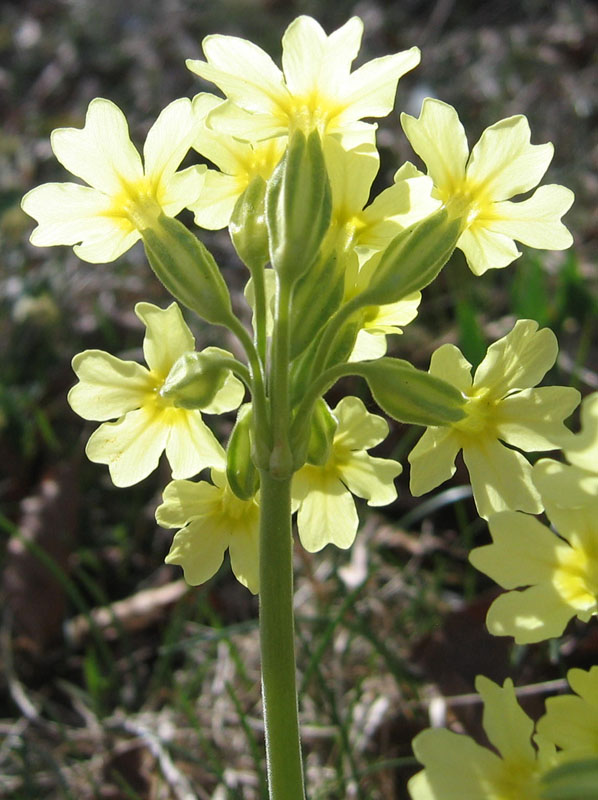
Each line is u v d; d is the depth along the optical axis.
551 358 0.09
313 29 0.08
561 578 0.08
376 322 0.09
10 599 0.20
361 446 0.10
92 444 0.09
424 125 0.09
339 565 0.19
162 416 0.10
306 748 0.16
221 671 0.18
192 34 0.41
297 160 0.08
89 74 0.41
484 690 0.08
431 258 0.09
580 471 0.07
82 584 0.21
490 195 0.09
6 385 0.26
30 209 0.09
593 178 0.30
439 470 0.09
